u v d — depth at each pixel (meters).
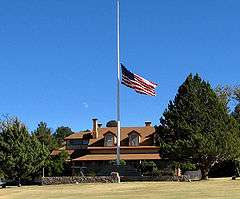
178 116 55.22
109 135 79.44
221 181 49.16
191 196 34.31
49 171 71.00
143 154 75.62
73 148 83.62
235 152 53.75
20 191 45.53
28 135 65.94
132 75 55.41
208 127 54.12
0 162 64.00
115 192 40.38
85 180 53.84
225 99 79.06
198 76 56.62
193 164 58.97
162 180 52.91
